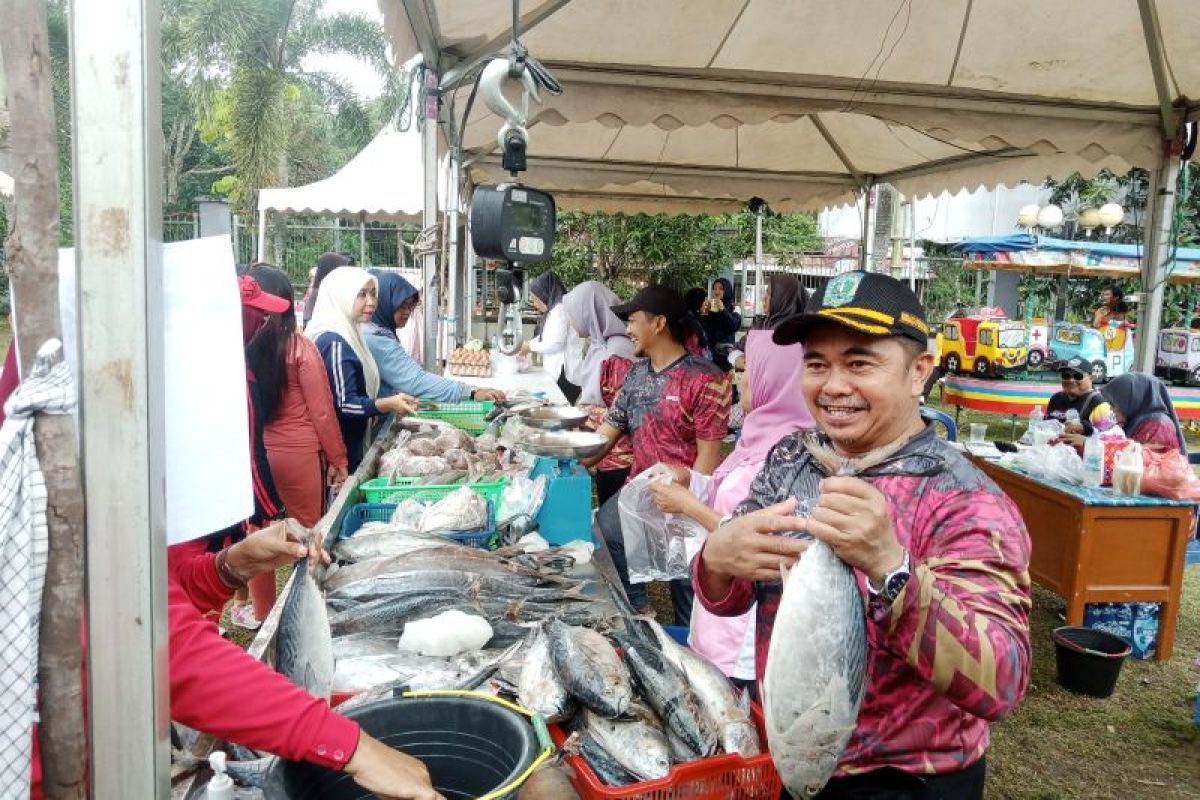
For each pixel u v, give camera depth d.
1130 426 5.68
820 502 1.24
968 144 7.11
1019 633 1.27
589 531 3.27
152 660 0.95
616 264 17.34
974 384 11.73
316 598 1.64
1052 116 5.55
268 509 3.95
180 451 1.15
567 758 1.66
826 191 9.63
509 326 3.26
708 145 8.62
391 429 4.92
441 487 3.49
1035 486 5.08
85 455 0.91
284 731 1.21
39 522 0.89
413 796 1.23
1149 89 5.34
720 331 10.82
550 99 5.12
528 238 3.06
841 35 4.87
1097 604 4.85
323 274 6.33
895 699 1.49
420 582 2.44
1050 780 3.65
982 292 18.52
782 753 1.25
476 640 2.15
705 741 1.66
